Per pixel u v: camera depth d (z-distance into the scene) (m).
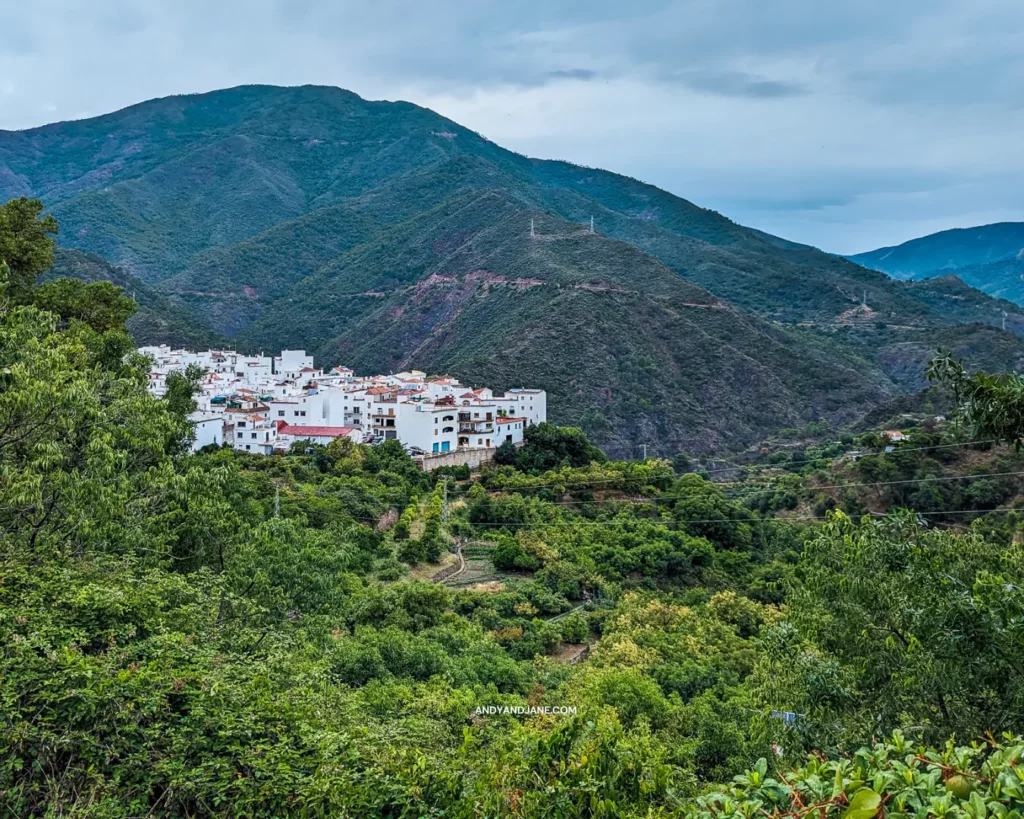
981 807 3.92
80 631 9.25
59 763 7.09
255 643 11.84
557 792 6.54
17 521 13.63
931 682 9.84
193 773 6.98
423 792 6.93
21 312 17.44
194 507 17.91
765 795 4.85
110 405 18.25
